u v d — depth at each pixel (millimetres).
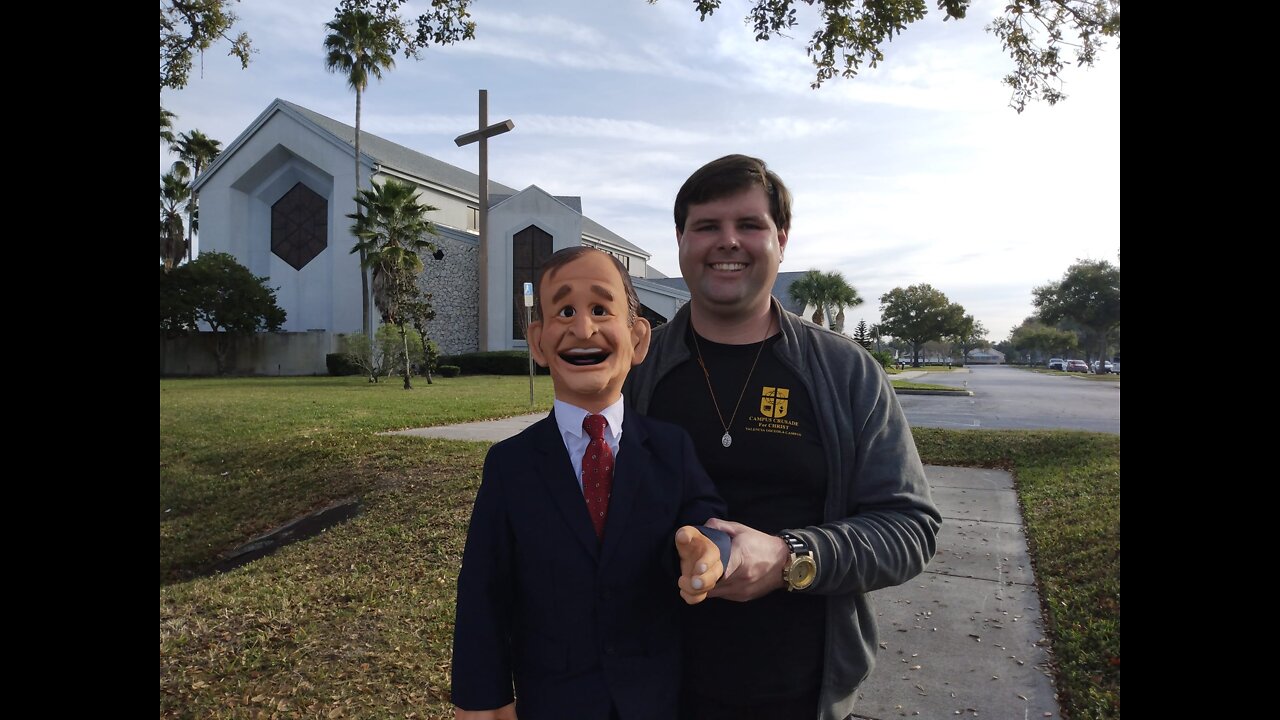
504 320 37406
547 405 15281
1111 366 68438
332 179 38875
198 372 35562
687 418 1802
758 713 1669
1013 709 3201
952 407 17844
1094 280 62156
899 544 1579
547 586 1438
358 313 37094
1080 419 14242
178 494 8320
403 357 25109
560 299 1517
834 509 1717
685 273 1810
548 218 37719
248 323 35250
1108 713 2967
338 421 12000
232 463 9375
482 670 1406
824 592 1504
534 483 1479
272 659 3877
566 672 1416
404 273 25750
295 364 36094
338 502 7461
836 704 1692
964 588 4590
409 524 6312
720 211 1703
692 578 1217
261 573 5531
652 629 1484
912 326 82375
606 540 1443
